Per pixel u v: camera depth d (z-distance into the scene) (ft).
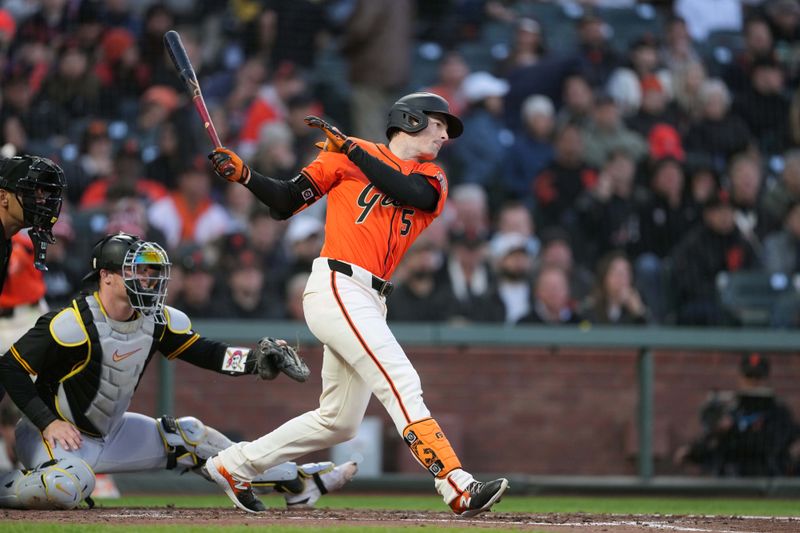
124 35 129.49
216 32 134.82
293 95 134.31
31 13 126.62
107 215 118.32
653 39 145.28
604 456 107.96
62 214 114.52
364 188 45.96
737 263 128.16
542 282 118.11
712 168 132.05
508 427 107.04
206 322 99.25
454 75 140.46
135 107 127.34
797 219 134.21
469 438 106.42
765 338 107.04
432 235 120.78
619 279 118.62
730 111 141.49
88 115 125.80
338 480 54.80
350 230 45.73
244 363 51.06
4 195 49.80
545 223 131.23
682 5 148.77
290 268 118.32
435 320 116.98
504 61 144.15
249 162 128.16
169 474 94.89
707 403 107.04
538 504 79.41
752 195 134.00
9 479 50.44
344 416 47.88
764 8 148.46
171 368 99.35
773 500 96.17
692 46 145.59
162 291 49.37
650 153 135.85
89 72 126.72
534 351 107.86
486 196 134.00
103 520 44.98
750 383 106.01
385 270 46.39
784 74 144.87
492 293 120.47
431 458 44.29
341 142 44.65
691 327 123.03
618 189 132.26
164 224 120.47
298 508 54.49
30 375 49.80
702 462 106.01
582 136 135.85
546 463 107.24
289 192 46.01
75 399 50.62
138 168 123.03
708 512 70.18
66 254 113.70
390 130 47.52
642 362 106.01
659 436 106.11
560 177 133.18
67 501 49.96
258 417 102.73
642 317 119.85
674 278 126.52
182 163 123.95
